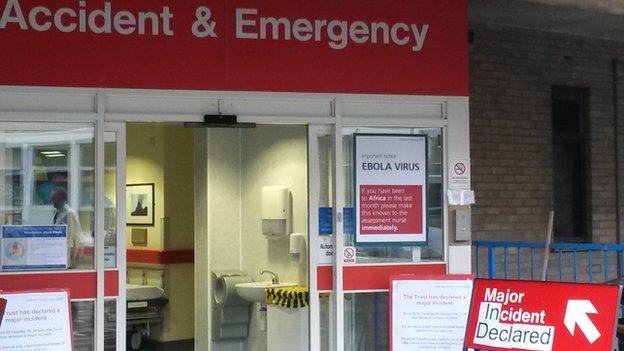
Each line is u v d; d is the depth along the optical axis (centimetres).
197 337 996
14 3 793
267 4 833
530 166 1050
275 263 959
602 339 707
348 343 852
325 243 851
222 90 823
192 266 1091
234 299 970
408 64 857
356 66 848
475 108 1020
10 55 792
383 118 853
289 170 948
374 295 858
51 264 803
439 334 833
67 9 800
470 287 834
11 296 761
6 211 798
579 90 1100
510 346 729
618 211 1111
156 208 1091
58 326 770
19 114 794
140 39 811
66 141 807
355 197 848
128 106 810
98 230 805
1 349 754
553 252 1055
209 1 822
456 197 863
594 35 1093
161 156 1084
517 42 1047
